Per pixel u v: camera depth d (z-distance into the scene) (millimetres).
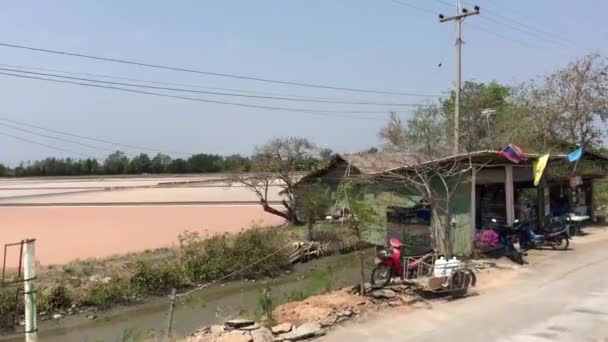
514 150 18188
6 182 104000
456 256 17375
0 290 15773
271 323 10312
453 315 10922
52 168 117000
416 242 18281
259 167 32375
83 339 14758
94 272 19516
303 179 32312
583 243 21625
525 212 22250
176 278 19859
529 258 17969
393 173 17906
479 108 34781
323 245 25125
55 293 17141
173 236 31812
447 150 25359
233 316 11812
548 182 24734
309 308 11062
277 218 41406
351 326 10258
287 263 23094
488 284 13961
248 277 21578
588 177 28828
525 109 31797
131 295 18578
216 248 21984
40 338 14984
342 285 16812
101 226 38875
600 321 10211
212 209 51906
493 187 21766
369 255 22828
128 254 23250
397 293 12445
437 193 18484
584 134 30641
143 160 113750
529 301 11977
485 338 9352
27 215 50531
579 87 30797
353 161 29094
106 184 93312
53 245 28703
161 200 65375
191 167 112188
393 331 9906
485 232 18297
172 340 10672
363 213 12516
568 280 14258
